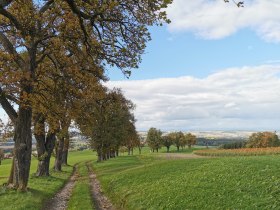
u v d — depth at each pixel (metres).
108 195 30.33
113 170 56.78
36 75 31.64
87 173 61.94
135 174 34.31
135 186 28.14
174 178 26.44
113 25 24.30
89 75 30.50
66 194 32.19
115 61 25.20
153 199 21.27
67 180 49.12
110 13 22.81
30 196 26.05
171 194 20.98
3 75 25.66
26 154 29.97
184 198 19.30
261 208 14.64
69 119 40.00
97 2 20.31
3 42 28.19
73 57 33.94
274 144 139.88
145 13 21.69
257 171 21.38
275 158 26.19
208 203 17.30
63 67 30.02
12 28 29.20
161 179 27.75
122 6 22.48
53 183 39.56
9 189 29.03
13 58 27.33
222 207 16.08
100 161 94.19
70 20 25.81
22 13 26.45
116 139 84.94
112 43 24.20
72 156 179.12
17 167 29.64
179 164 33.25
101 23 23.48
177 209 17.94
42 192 30.19
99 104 40.69
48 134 47.38
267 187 17.31
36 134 44.56
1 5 23.83
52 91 30.89
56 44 28.77
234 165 24.98
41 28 29.48
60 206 25.12
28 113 30.16
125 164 68.31
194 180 23.25
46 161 47.50
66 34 27.47
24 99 26.84
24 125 29.95
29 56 29.48
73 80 30.41
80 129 48.59
